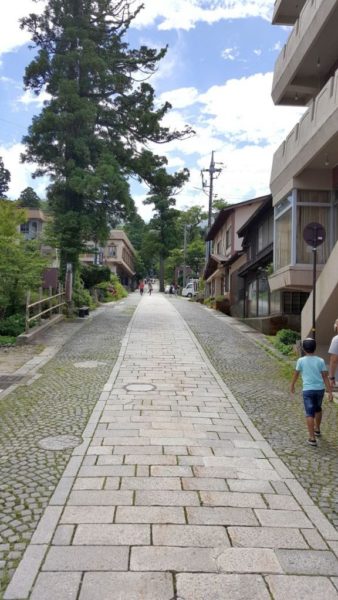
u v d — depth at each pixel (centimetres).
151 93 2239
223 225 3422
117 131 2289
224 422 746
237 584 340
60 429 691
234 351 1430
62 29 2134
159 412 789
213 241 4072
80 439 647
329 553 384
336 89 964
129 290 6956
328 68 1295
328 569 361
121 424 718
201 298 3716
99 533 404
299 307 1889
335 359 732
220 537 402
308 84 1374
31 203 5694
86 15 2133
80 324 1936
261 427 729
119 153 2241
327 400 894
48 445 621
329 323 1119
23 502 461
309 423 654
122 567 356
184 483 511
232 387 992
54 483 505
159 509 449
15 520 426
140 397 880
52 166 2170
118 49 2234
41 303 1844
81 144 2058
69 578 343
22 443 630
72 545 385
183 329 1850
